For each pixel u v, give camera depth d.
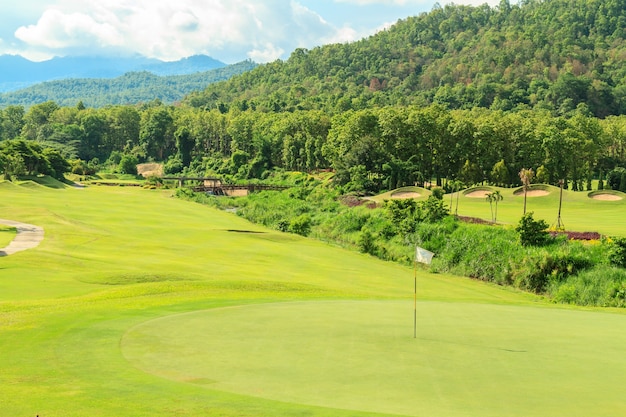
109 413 12.31
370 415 12.12
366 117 151.12
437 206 75.19
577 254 54.81
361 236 72.62
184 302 29.66
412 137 145.62
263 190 154.12
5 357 17.28
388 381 14.78
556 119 146.25
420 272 59.50
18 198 106.44
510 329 22.27
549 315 27.11
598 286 50.66
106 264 44.28
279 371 15.63
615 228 71.00
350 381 14.77
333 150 157.12
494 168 130.88
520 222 60.75
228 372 15.51
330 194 128.25
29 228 63.84
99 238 59.16
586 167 136.38
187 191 141.62
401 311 26.89
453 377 15.21
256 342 19.11
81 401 13.08
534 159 136.25
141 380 14.73
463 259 62.47
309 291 37.38
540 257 55.44
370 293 40.34
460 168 143.25
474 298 41.66
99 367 16.06
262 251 59.75
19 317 24.06
